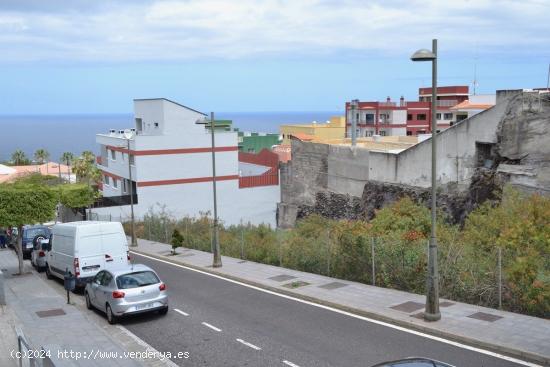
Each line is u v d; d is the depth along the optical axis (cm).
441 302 1523
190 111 5025
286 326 1436
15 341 1362
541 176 2545
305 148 4112
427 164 3097
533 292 1364
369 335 1316
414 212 2467
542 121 2548
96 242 2020
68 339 1383
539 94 2564
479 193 2803
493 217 2084
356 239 1892
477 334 1239
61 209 4853
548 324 1286
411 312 1452
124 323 1542
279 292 1847
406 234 1956
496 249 1692
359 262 1873
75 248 1989
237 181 5112
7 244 3506
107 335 1416
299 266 2181
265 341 1322
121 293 1504
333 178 3850
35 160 10894
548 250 1711
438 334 1289
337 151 3788
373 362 1135
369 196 3516
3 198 2295
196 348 1301
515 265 1447
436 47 1316
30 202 2331
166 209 4841
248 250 2569
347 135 9094
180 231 3362
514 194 2342
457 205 2923
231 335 1388
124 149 4950
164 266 2562
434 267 1359
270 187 5247
